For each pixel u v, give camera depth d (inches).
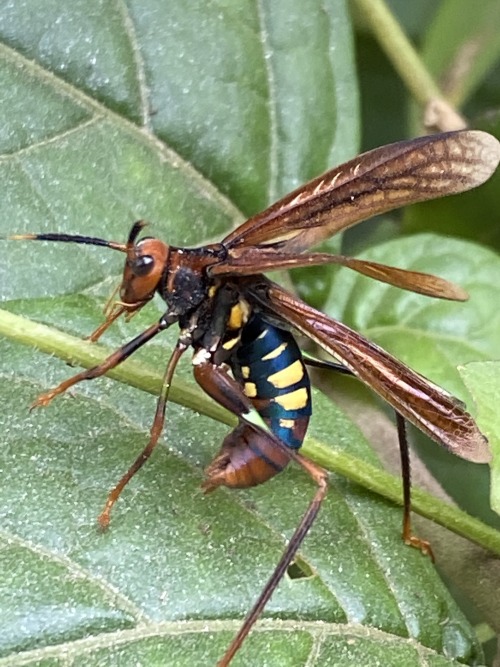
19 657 2.9
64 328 3.8
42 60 4.2
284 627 3.4
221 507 3.5
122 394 3.8
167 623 3.2
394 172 3.7
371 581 3.6
